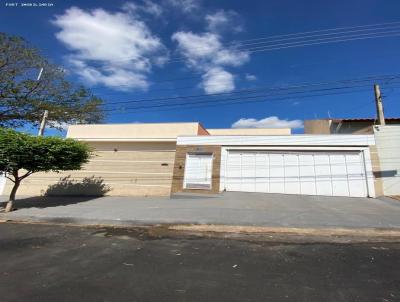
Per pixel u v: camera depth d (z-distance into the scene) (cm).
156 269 538
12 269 545
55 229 927
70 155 1316
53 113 2345
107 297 418
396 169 1427
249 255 620
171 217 1030
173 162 1802
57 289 448
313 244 705
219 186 1558
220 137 1631
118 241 756
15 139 1181
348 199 1360
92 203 1482
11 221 1098
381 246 683
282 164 1543
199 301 405
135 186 1823
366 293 431
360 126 2034
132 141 1878
